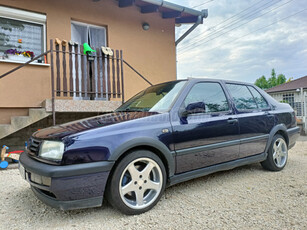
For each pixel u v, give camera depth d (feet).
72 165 6.40
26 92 16.72
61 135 6.83
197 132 8.87
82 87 16.80
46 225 6.86
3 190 9.78
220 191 9.48
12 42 17.74
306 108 30.35
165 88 10.41
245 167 13.29
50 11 18.78
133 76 23.36
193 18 27.27
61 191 6.27
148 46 24.50
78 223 6.94
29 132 17.87
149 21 24.61
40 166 6.53
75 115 19.71
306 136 28.60
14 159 13.73
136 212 7.38
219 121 9.64
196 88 9.79
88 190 6.61
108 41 21.90
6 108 16.26
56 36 19.03
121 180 7.16
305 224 6.77
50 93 17.83
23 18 17.94
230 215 7.37
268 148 11.89
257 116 11.32
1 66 15.83
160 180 7.91
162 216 7.33
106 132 7.09
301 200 8.50
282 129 12.57
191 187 9.98
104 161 6.79
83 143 6.63
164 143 7.95
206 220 7.06
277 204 8.18
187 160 8.59
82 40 21.11
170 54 26.25
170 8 22.90
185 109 8.81
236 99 11.03
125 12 22.91
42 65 17.48
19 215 7.55
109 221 7.03
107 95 17.53
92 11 20.93
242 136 10.49
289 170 12.62
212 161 9.41
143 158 7.56
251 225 6.75
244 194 9.14
